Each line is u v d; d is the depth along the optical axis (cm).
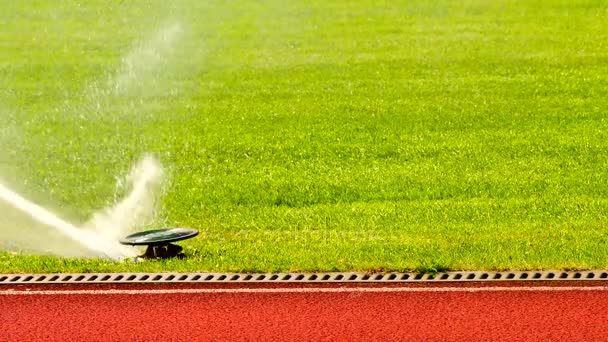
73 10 3108
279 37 2739
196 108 2033
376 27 2812
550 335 880
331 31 2792
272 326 918
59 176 1598
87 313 964
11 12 3089
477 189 1406
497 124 1808
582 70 2230
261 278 1046
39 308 980
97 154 1719
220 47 2645
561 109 1902
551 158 1569
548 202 1325
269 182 1488
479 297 970
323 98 2075
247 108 2012
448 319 920
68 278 1066
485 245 1134
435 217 1275
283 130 1825
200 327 921
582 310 932
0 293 1023
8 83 2328
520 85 2112
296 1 3195
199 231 1256
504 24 2781
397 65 2361
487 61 2361
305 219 1295
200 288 1020
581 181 1427
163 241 1130
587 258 1071
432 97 2039
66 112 2042
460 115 1884
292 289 1008
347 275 1045
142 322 938
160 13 3047
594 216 1253
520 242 1142
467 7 3014
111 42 2745
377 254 1111
